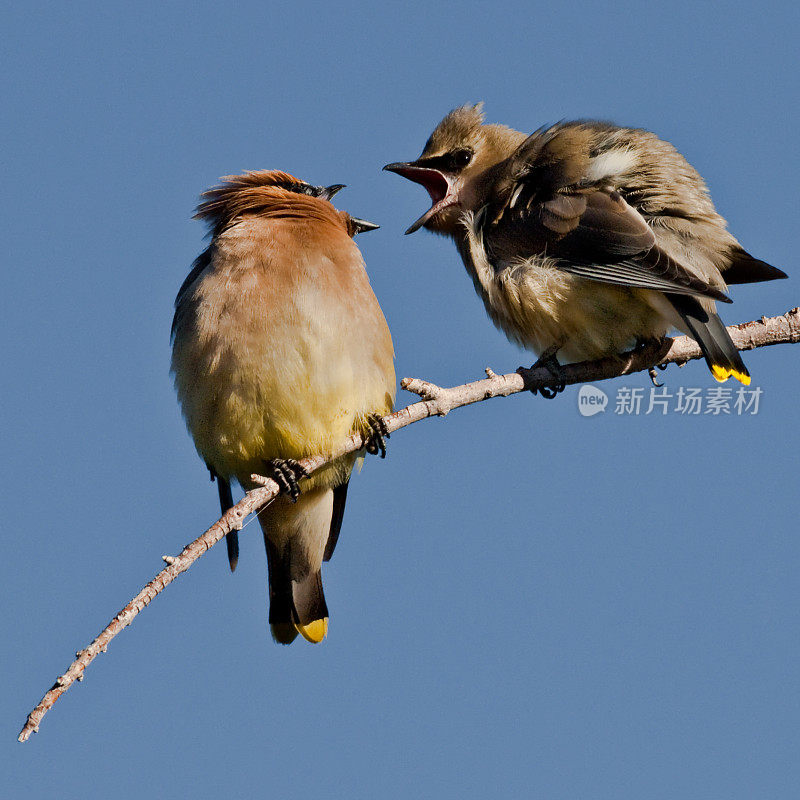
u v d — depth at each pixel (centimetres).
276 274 1032
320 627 1134
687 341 1108
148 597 728
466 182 1270
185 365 1045
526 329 1107
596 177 1117
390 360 1085
